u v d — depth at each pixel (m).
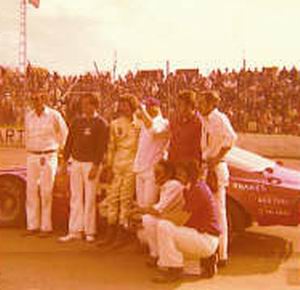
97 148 7.52
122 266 6.66
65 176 8.03
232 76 24.62
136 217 7.06
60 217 8.15
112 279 6.19
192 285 6.05
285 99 23.50
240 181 7.42
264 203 7.34
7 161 16.50
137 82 25.25
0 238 7.80
